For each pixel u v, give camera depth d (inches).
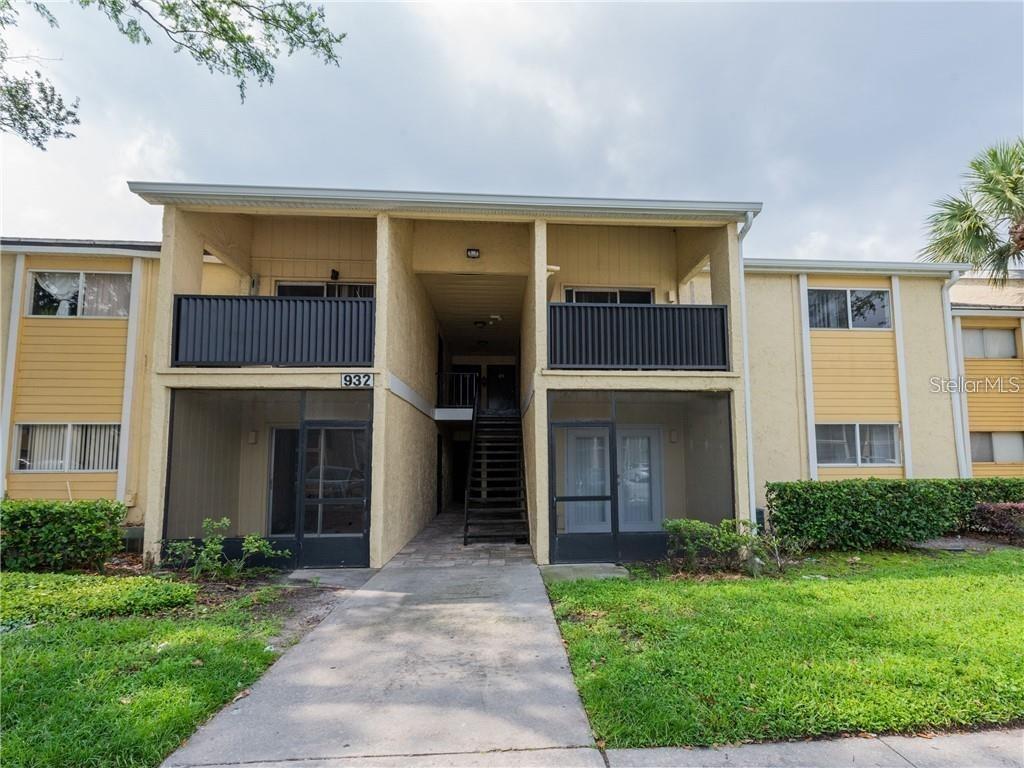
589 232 414.0
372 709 128.7
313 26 305.4
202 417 325.1
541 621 195.8
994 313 446.3
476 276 410.0
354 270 394.6
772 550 293.3
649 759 106.3
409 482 380.2
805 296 420.2
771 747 109.3
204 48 300.2
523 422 447.2
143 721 115.7
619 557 302.5
